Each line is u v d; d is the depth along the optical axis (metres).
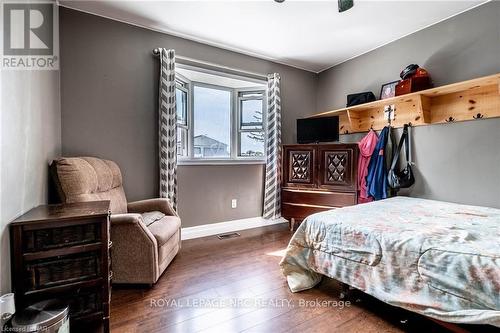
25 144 1.50
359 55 3.56
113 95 2.65
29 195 1.54
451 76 2.60
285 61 3.80
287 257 2.02
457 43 2.54
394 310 1.67
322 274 1.96
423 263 1.34
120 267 1.93
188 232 3.21
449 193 2.61
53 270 1.30
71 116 2.45
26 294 1.26
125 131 2.73
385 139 3.03
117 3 2.38
